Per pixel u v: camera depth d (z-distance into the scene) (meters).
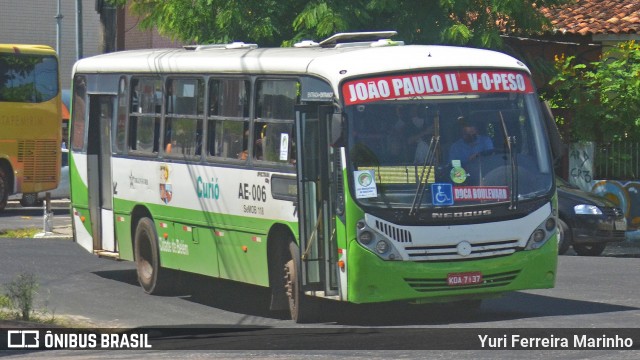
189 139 42.47
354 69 34.22
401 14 61.78
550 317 35.69
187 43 64.69
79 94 51.09
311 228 34.41
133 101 46.75
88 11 126.12
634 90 69.44
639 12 77.12
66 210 88.31
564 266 51.06
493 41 62.31
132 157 46.38
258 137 38.38
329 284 34.19
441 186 33.78
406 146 33.91
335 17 59.38
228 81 40.34
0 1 120.38
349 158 33.50
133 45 106.25
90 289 45.88
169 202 43.59
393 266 33.28
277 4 62.56
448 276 33.53
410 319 36.47
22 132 85.75
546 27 67.69
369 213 33.28
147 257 45.38
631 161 69.62
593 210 57.72
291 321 37.22
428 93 34.47
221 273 40.56
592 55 76.75
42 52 86.88
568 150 70.94
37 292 44.59
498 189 34.28
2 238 65.38
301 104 35.16
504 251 34.16
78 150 50.78
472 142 34.44
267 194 37.47
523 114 35.34
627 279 46.06
